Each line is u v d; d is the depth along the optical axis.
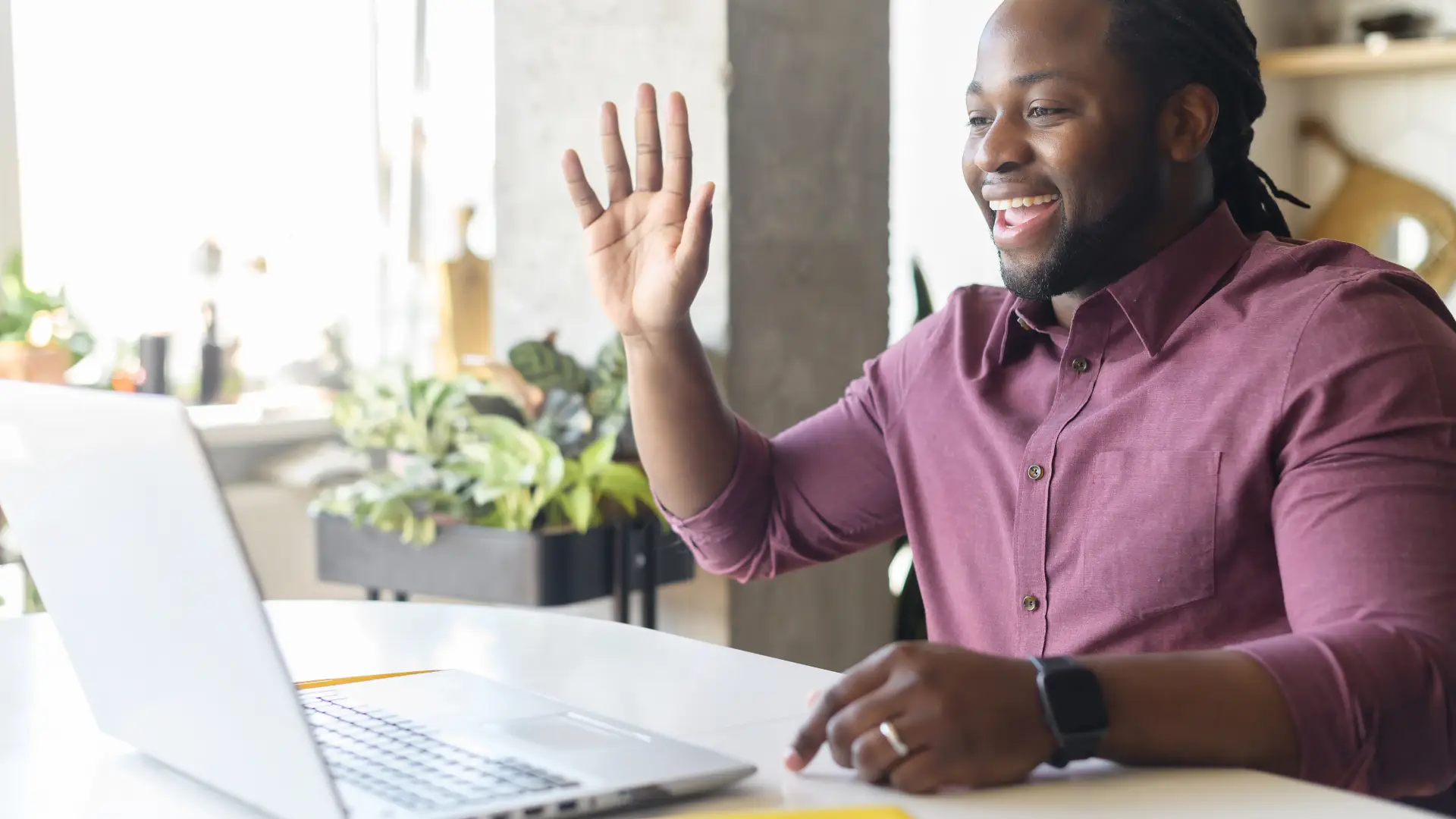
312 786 0.82
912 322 3.84
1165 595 1.28
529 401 2.68
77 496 0.90
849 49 2.93
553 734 1.02
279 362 3.29
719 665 1.32
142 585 0.88
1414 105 3.84
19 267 2.75
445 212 3.33
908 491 1.54
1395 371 1.17
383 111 3.34
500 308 2.98
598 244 1.47
